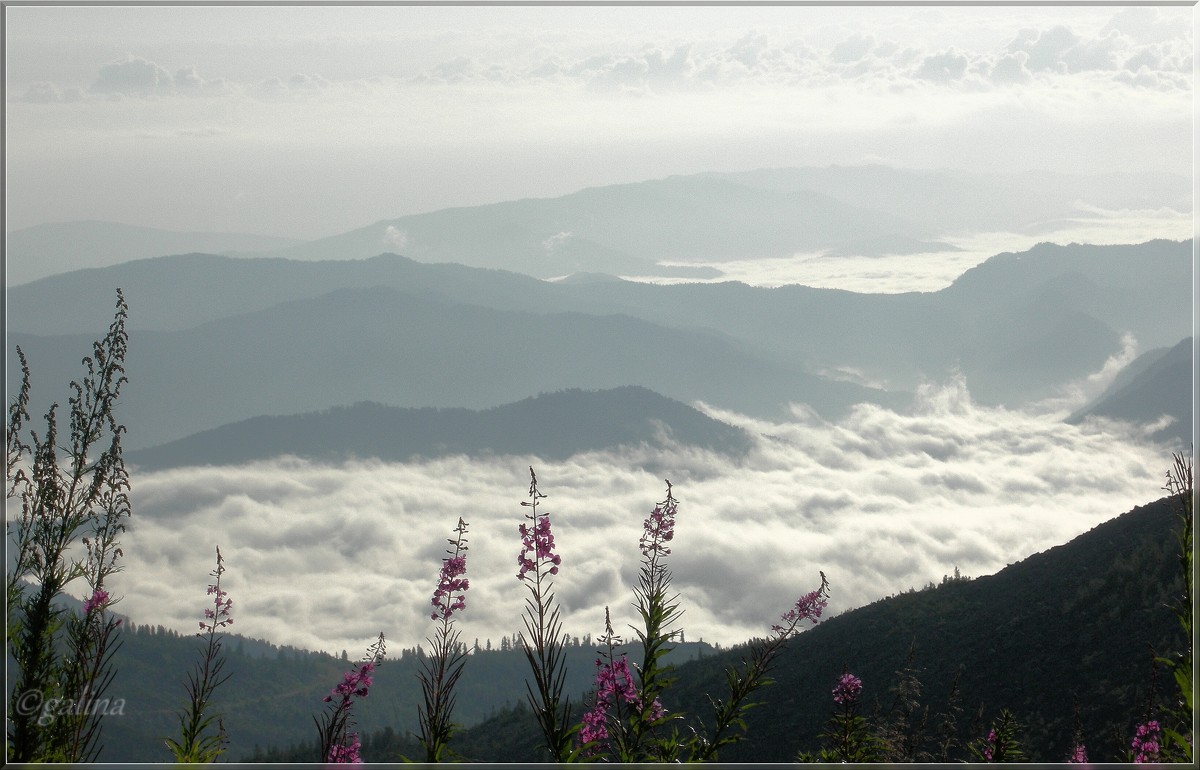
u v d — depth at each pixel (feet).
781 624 29.32
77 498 30.40
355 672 25.95
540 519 25.31
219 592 29.30
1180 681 25.11
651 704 26.63
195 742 28.02
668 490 27.73
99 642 28.84
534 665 25.00
